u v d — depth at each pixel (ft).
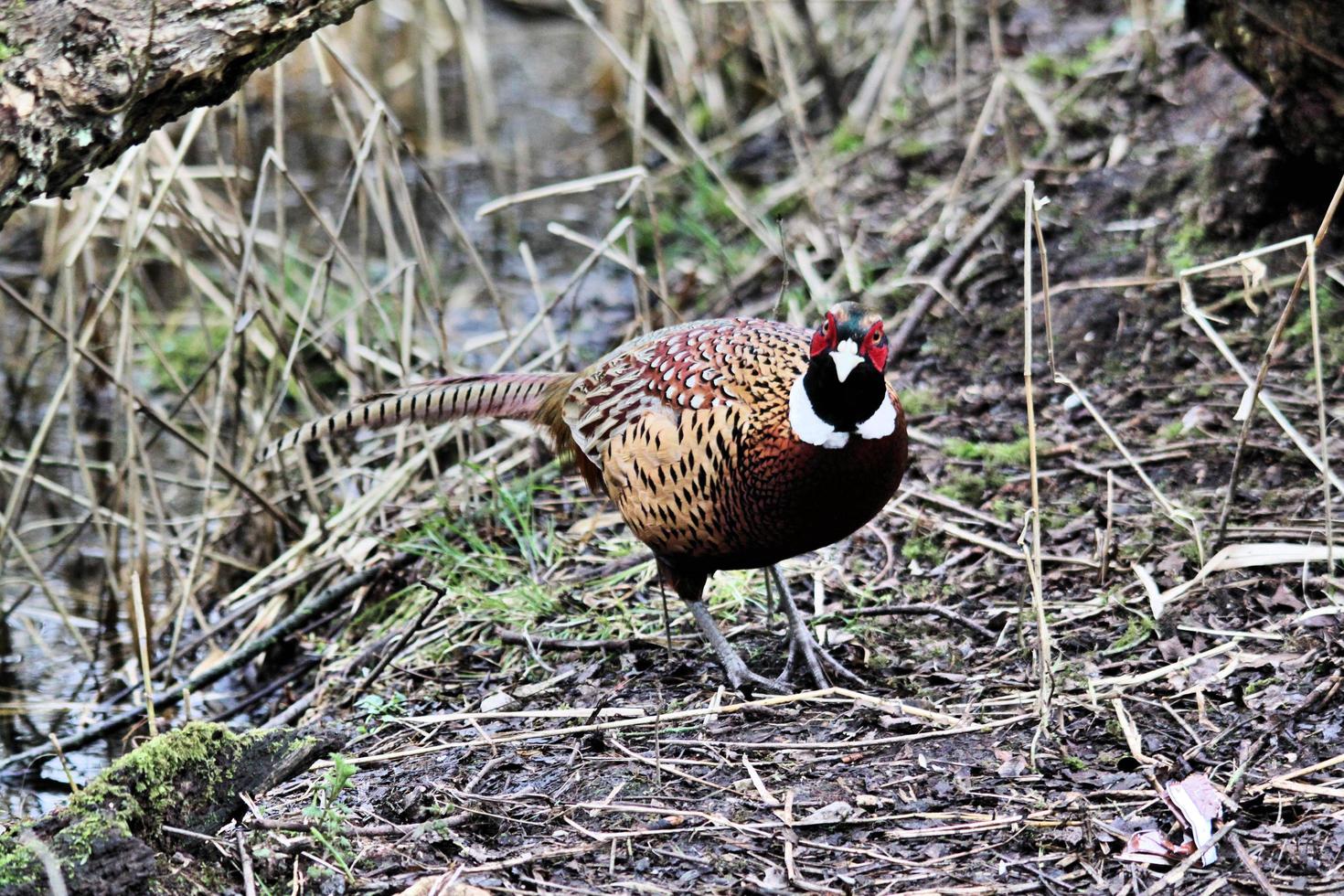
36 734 26.58
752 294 37.09
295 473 33.86
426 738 21.42
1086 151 36.04
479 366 36.86
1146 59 37.63
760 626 23.65
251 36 17.42
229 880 16.37
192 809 16.26
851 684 21.53
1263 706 19.11
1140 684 20.12
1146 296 30.91
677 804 18.42
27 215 45.03
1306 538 23.07
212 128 33.53
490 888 16.51
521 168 47.50
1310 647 20.34
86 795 15.60
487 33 57.52
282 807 19.27
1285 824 16.81
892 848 17.11
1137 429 27.66
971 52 43.39
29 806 24.08
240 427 35.19
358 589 28.35
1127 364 29.68
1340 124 27.76
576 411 21.86
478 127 47.65
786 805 18.07
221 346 37.91
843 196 39.19
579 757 19.99
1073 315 31.32
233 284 36.76
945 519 26.13
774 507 19.53
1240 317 29.58
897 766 18.85
